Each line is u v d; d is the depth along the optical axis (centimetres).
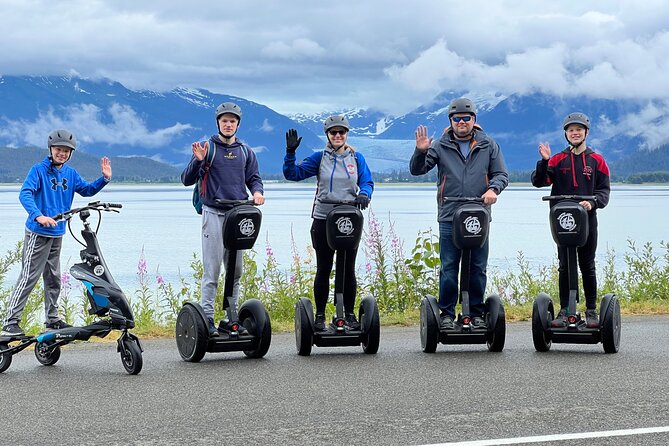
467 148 1119
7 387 866
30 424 713
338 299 1081
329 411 750
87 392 837
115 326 962
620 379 870
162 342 1210
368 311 1070
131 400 799
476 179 1103
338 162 1091
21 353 1116
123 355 945
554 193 1121
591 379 872
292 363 1002
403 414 736
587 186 1102
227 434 680
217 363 1013
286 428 695
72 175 1089
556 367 946
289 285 1636
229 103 1073
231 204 1055
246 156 1084
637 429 679
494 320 1066
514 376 895
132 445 652
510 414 730
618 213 9938
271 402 786
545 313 1064
